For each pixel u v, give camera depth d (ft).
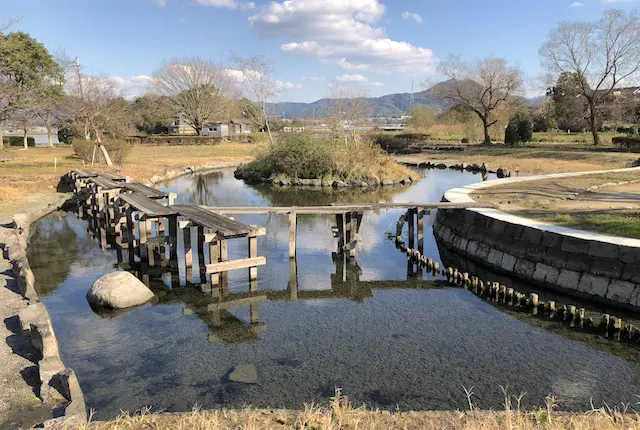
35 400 13.53
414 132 158.92
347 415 11.69
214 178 81.41
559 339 19.79
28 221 38.68
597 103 111.65
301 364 17.38
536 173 73.15
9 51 94.73
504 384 16.11
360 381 16.17
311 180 71.92
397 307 23.53
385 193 63.05
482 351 18.60
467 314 22.57
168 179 77.87
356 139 82.79
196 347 18.79
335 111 96.68
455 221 34.99
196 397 15.08
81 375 16.47
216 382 16.03
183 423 11.38
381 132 151.53
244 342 19.29
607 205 34.30
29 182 59.67
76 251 33.99
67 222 44.04
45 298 24.23
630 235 24.52
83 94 87.45
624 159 78.64
